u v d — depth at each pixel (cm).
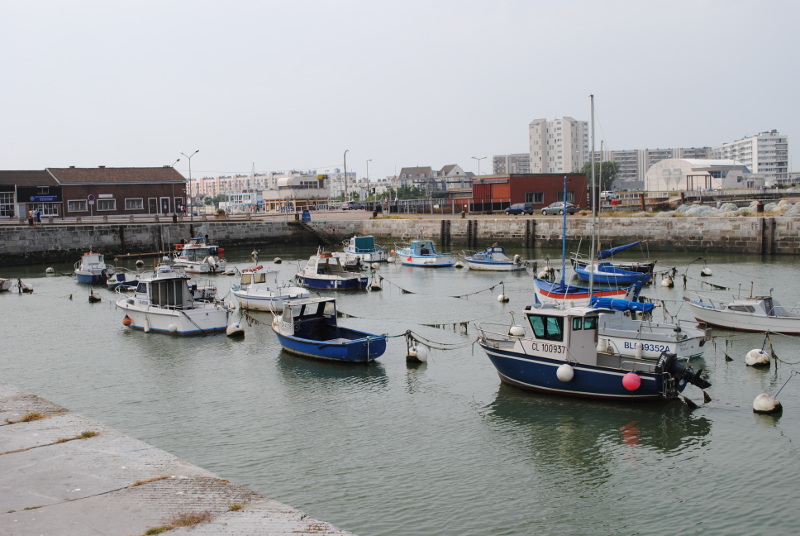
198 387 3042
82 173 10762
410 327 4175
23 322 4553
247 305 4834
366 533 1808
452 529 1828
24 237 8469
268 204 14662
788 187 13950
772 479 2072
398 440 2408
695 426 2470
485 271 6844
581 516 1895
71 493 1163
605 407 2662
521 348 2820
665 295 5069
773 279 5662
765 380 2936
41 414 1562
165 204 11138
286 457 2281
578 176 10944
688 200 11025
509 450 2317
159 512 1091
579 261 6450
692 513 1903
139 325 4225
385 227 10200
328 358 3344
